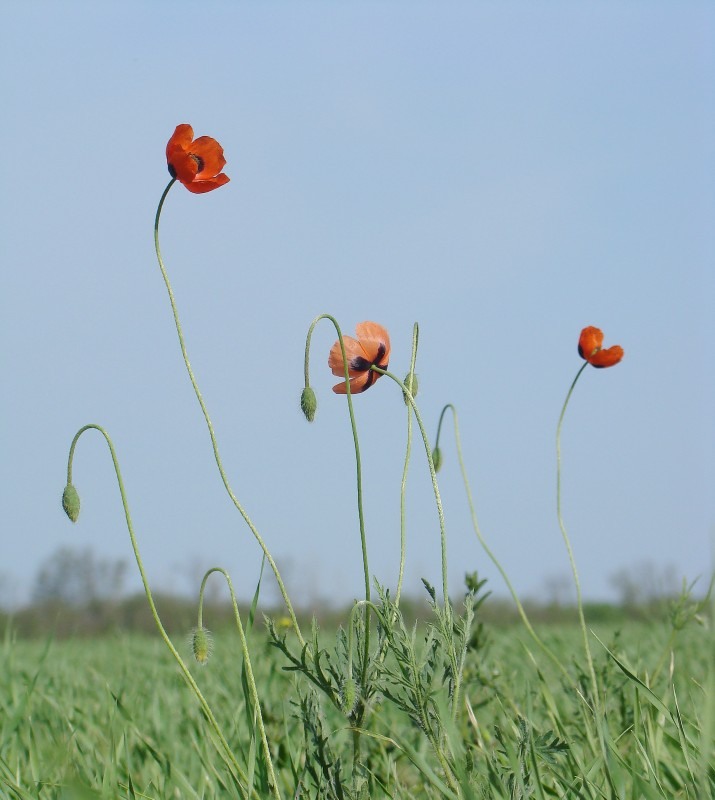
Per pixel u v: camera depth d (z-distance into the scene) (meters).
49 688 6.70
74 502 3.86
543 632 8.95
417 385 4.51
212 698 6.41
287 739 4.73
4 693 6.37
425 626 3.88
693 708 4.69
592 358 5.80
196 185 3.98
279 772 4.49
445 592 3.90
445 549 3.95
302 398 4.16
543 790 3.97
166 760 4.90
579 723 5.18
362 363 4.53
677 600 5.71
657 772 4.10
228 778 4.44
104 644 11.74
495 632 8.20
